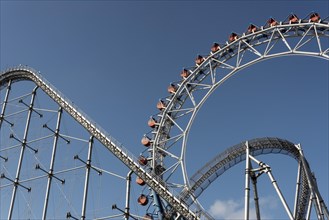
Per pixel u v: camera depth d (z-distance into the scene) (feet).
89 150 139.74
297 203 130.31
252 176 117.70
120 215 125.80
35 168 142.92
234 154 130.72
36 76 155.74
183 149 157.38
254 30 165.68
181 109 166.20
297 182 132.36
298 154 136.36
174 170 154.81
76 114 141.59
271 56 153.48
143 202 143.13
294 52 148.56
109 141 132.05
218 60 168.86
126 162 128.16
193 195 130.82
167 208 140.77
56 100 148.05
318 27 151.74
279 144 131.75
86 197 134.10
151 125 169.58
